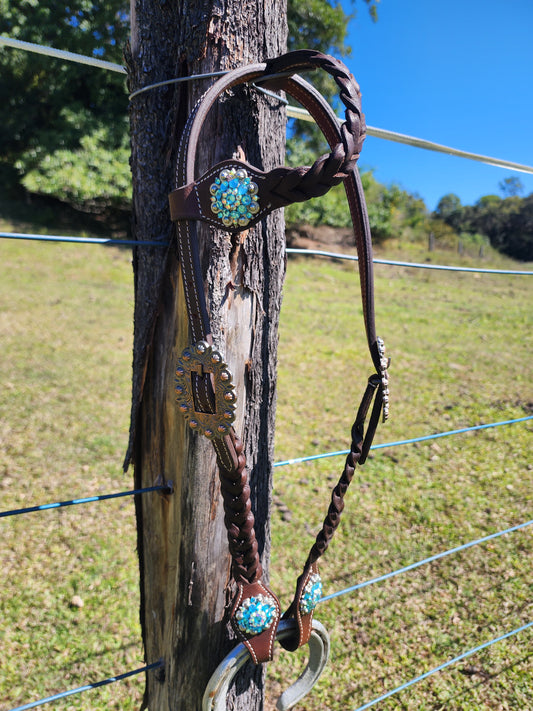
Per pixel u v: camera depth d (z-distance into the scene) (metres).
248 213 0.69
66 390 4.41
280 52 0.90
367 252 0.80
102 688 1.83
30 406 4.05
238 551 0.81
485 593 2.36
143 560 1.17
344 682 1.89
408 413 4.44
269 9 0.85
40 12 10.86
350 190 0.79
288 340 6.48
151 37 0.88
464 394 4.94
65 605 2.19
